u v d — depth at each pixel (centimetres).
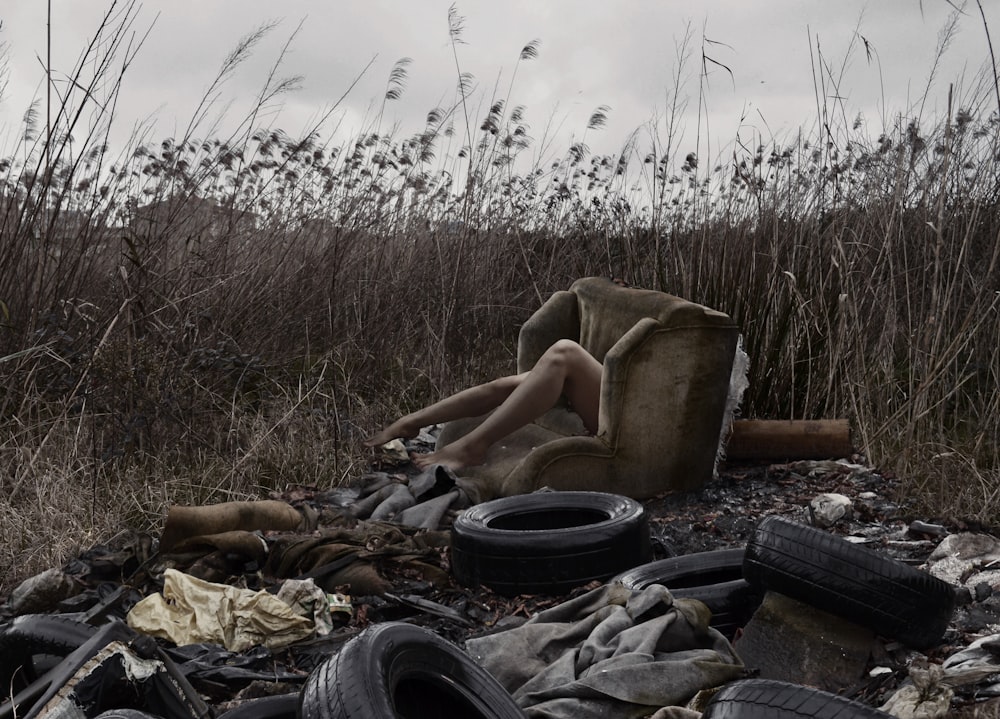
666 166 634
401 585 343
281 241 653
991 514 416
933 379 479
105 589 329
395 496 434
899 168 570
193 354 521
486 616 329
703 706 241
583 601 303
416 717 213
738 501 465
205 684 262
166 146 578
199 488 436
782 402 577
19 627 245
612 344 500
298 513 398
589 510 383
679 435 470
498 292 705
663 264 625
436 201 731
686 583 334
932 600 275
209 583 306
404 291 682
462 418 509
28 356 484
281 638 292
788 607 293
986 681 251
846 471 492
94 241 549
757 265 592
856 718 183
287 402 546
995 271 535
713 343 473
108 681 217
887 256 560
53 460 434
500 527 377
